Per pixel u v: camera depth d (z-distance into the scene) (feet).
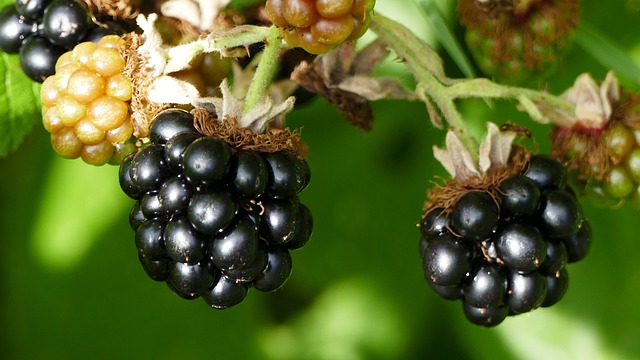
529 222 0.88
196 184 0.84
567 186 0.91
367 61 0.92
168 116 0.86
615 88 0.93
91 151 0.89
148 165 0.85
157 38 0.88
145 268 0.86
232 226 0.85
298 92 0.93
